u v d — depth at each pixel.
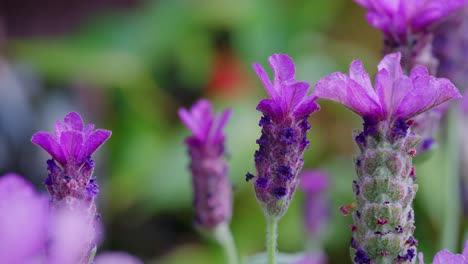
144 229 0.71
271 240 0.32
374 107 0.30
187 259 0.67
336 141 0.71
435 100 0.30
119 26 0.76
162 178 0.69
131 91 0.74
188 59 0.76
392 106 0.30
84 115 0.73
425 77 0.30
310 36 0.78
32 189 0.29
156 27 0.76
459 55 0.37
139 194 0.71
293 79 0.31
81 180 0.30
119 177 0.72
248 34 0.76
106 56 0.74
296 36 0.77
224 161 0.38
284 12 0.77
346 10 0.78
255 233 0.67
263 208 0.32
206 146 0.37
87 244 0.29
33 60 0.71
